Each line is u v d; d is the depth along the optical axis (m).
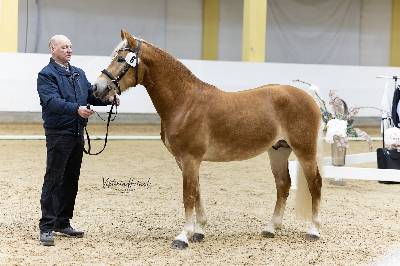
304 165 6.44
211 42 22.55
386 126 10.79
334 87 18.84
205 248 6.09
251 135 6.16
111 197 8.66
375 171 9.57
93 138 14.94
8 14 16.58
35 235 6.43
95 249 5.95
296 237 6.66
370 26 23.56
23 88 16.50
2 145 13.59
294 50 23.17
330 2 23.23
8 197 8.41
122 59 5.88
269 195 9.18
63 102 5.85
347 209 8.29
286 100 6.34
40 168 10.94
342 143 9.80
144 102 17.58
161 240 6.38
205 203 8.45
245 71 18.33
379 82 19.11
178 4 22.12
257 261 5.69
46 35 20.66
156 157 12.77
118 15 21.42
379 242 6.52
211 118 6.01
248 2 19.11
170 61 6.04
